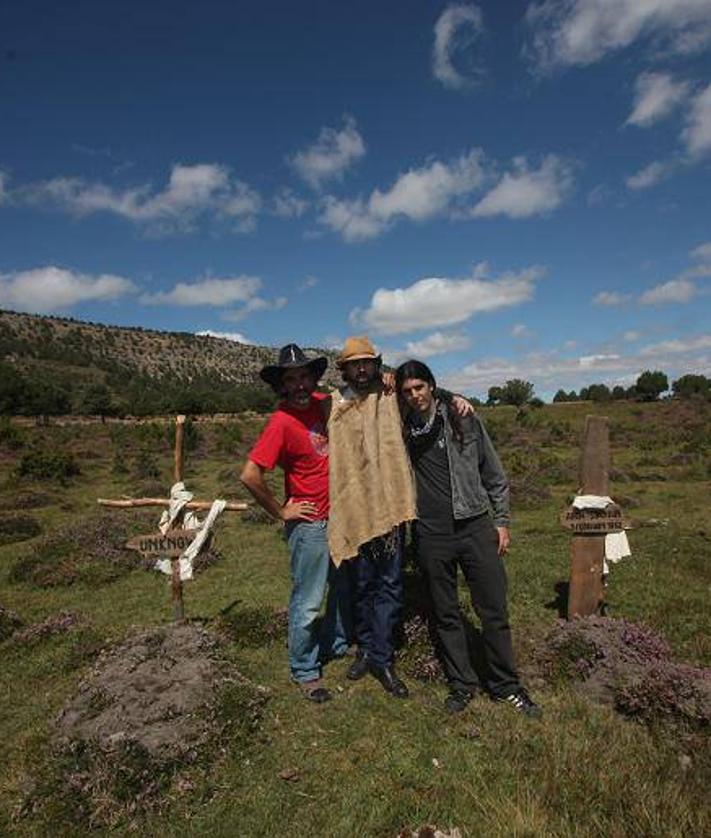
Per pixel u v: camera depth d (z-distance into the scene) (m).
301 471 5.04
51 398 71.62
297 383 4.87
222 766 4.21
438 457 4.71
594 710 4.69
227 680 4.95
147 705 4.55
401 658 5.54
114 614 8.05
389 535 4.92
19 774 4.35
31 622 8.10
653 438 38.66
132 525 13.03
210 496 18.92
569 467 23.03
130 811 3.84
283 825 3.70
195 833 3.68
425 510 4.77
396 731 4.55
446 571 4.80
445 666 5.26
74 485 23.36
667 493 17.61
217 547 11.52
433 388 4.73
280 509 5.00
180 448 6.49
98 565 10.30
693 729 4.29
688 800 3.54
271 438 4.86
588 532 6.04
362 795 3.89
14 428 37.34
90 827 3.79
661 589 7.69
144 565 10.35
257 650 6.15
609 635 5.42
